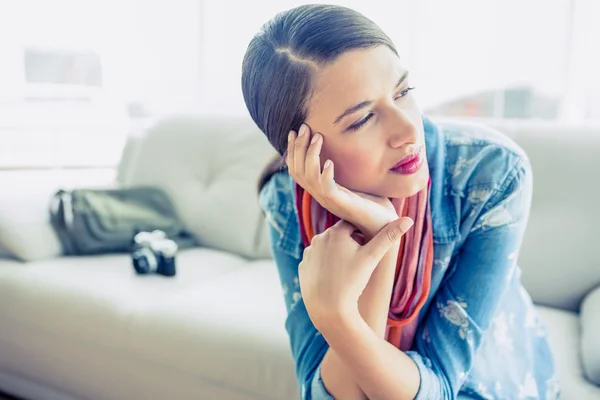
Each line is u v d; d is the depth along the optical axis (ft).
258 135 6.24
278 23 2.29
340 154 2.28
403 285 2.72
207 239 6.23
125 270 5.35
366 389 2.46
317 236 2.45
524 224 2.72
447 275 2.81
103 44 8.51
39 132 8.18
